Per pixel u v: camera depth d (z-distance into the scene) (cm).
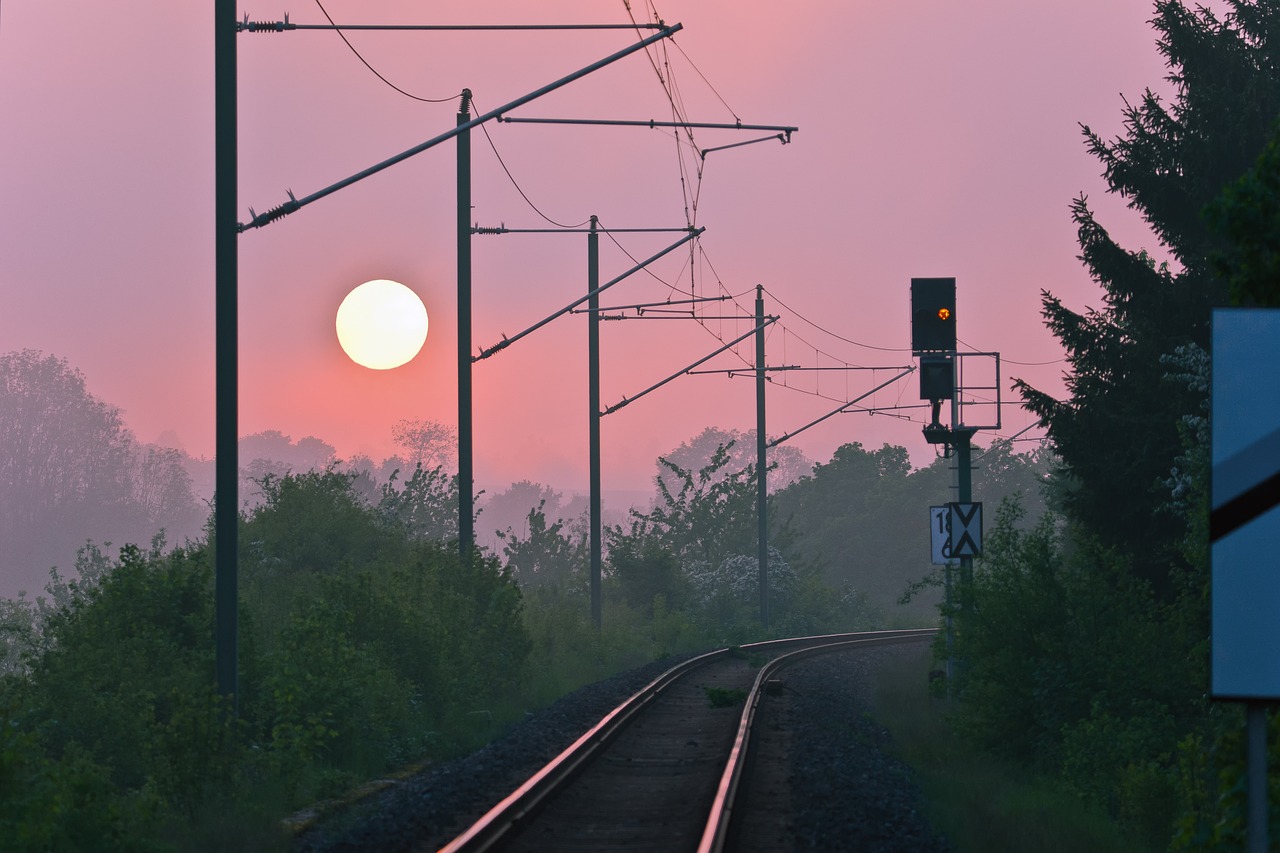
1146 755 5381
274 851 3853
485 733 6781
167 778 4491
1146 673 5934
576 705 7988
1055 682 6175
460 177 10069
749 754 5478
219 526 5412
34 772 3825
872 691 10212
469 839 3528
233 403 5453
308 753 5144
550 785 4688
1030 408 7525
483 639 8706
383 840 3841
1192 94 7231
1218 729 4872
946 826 4250
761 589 18212
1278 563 1736
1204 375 6062
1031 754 6325
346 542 10769
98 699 5325
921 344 9019
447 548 9850
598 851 3788
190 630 6412
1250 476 1755
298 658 6069
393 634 7244
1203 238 7344
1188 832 3291
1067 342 7469
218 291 5466
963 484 8881
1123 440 7256
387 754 5872
